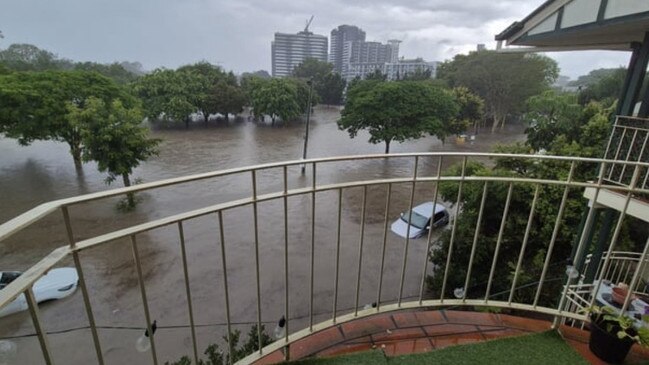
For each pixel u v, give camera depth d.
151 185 1.05
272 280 7.27
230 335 1.52
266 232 9.48
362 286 7.12
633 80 4.16
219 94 30.16
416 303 1.87
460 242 6.52
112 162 11.10
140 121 11.90
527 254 6.78
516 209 6.96
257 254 1.54
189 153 18.64
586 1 3.95
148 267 7.62
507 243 6.62
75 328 5.71
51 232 9.10
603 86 23.66
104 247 8.34
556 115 11.91
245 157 18.28
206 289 6.94
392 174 15.79
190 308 1.37
